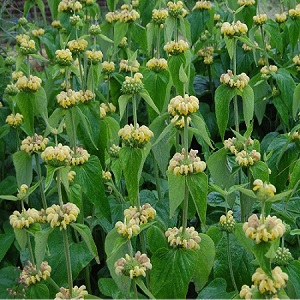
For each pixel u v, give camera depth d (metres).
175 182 0.80
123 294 0.80
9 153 1.51
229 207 1.04
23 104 1.06
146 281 0.88
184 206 0.80
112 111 1.32
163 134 0.81
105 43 1.54
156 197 1.17
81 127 1.08
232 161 1.10
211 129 1.58
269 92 1.46
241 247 0.89
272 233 0.63
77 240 1.05
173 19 1.24
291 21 1.44
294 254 1.02
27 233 0.83
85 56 1.21
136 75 0.88
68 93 1.00
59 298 0.75
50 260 1.01
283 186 1.13
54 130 0.86
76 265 1.01
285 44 1.55
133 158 0.83
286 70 1.36
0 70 1.49
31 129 1.07
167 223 1.08
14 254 1.23
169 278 0.79
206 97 1.75
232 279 0.85
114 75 1.36
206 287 0.86
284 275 0.64
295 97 1.15
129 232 0.73
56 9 1.67
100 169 1.00
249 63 1.59
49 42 1.74
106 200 1.00
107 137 1.12
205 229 0.95
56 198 1.32
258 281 0.64
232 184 0.99
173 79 1.09
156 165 1.12
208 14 1.63
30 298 0.84
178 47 1.07
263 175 0.93
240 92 1.00
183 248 0.80
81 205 0.99
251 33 1.40
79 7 1.47
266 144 1.39
